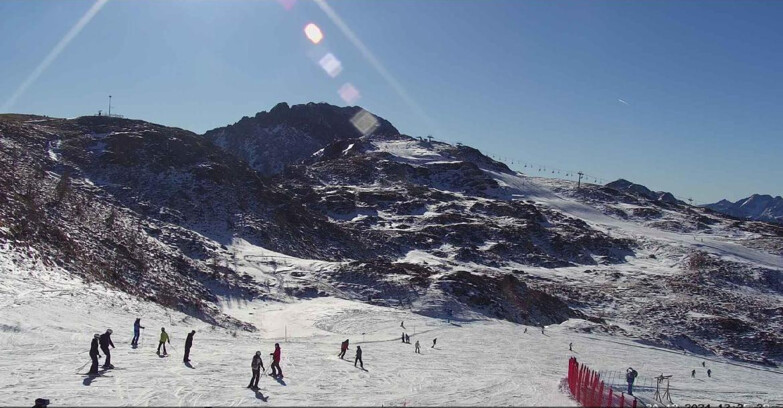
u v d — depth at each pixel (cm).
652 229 15450
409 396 2455
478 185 17475
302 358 3347
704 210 19438
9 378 2153
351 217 13275
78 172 9325
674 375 4425
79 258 4619
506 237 12481
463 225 12775
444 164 18775
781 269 11600
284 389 2423
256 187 10831
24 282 3488
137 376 2370
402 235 11881
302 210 11025
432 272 8012
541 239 13012
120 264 5169
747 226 15988
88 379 2247
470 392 2628
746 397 3747
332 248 9900
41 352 2566
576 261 12181
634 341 6144
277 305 6047
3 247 3844
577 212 16438
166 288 5116
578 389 2556
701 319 8219
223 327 4584
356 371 3047
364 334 4941
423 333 5188
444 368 3462
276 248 8625
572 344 5309
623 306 8894
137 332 3009
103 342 2431
